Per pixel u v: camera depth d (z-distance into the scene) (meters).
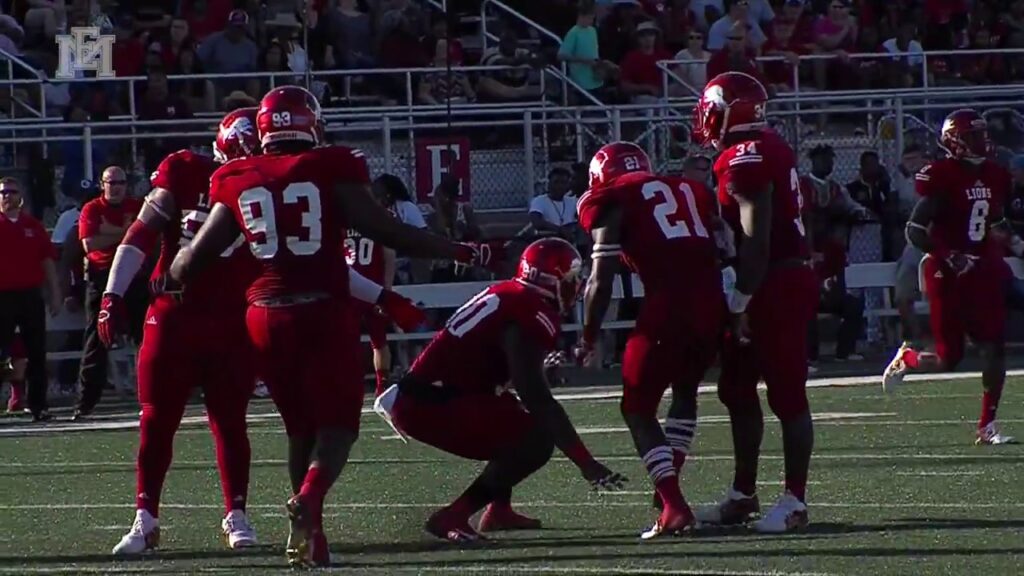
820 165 48.75
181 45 54.12
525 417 20.59
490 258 18.64
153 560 19.25
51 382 46.94
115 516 23.30
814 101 54.03
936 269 30.11
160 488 20.17
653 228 20.17
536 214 47.59
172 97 51.88
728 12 61.06
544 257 20.22
